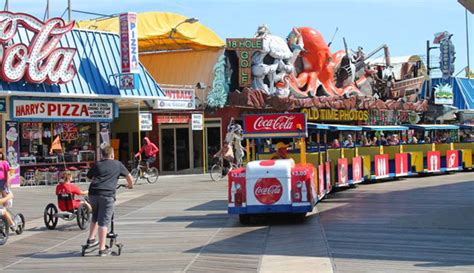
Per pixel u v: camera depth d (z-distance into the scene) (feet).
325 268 32.68
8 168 50.62
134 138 120.67
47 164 91.76
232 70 118.93
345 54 142.51
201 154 118.62
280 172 48.37
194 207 62.18
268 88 120.16
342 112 139.44
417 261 33.86
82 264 35.99
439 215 51.96
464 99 176.76
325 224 48.11
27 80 83.15
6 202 48.32
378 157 87.66
